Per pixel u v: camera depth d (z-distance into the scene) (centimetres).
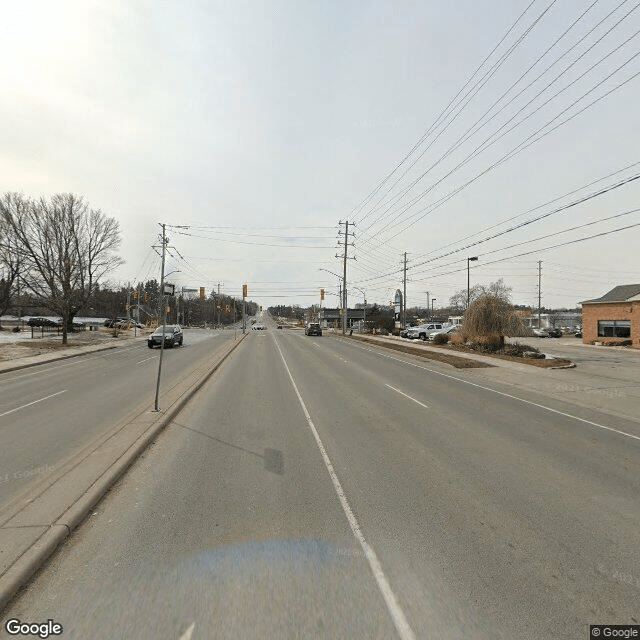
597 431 902
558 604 330
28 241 4609
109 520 472
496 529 455
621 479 611
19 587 345
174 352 3014
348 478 606
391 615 316
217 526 458
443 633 298
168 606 325
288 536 436
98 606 326
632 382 1647
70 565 383
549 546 419
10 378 1798
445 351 2983
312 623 307
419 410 1088
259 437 823
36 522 445
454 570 376
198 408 1093
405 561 390
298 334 6112
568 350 3466
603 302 4175
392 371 1936
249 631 298
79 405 1163
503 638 294
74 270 5109
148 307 11031
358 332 7175
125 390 1400
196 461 679
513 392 1416
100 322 9494
